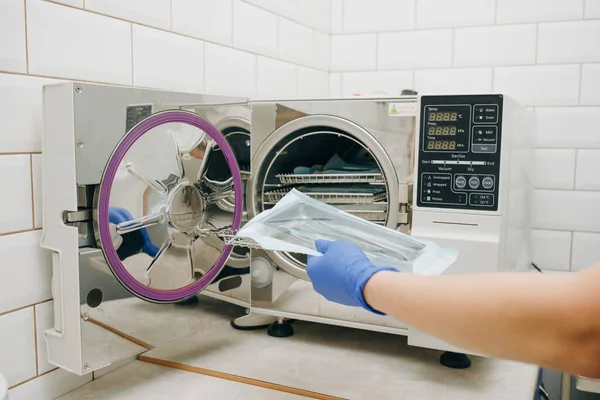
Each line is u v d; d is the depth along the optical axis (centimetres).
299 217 93
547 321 54
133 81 120
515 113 124
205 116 112
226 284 121
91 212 91
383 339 134
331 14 210
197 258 112
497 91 186
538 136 181
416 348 128
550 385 179
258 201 135
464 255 113
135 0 119
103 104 91
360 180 133
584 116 176
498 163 109
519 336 57
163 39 128
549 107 180
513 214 127
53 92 90
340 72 210
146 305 102
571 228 179
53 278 95
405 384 108
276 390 105
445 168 114
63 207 90
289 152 141
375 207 133
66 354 94
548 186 181
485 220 112
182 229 108
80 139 88
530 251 170
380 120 121
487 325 58
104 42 112
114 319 96
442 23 192
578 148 177
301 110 129
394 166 121
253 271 134
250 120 127
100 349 94
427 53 195
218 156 116
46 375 101
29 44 97
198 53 140
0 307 94
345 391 105
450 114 113
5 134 93
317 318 128
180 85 134
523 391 106
